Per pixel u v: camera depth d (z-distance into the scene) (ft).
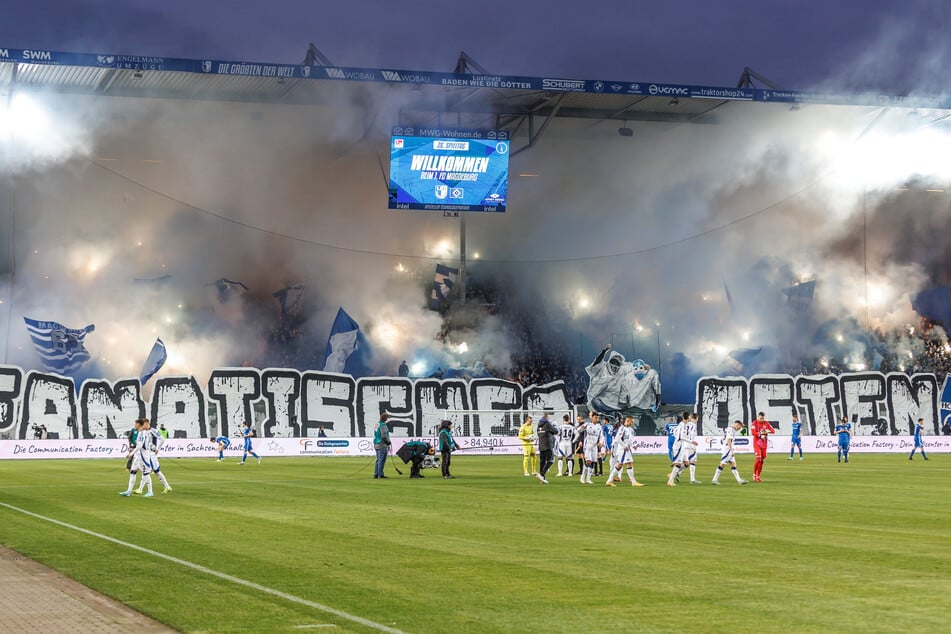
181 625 31.50
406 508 70.95
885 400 221.87
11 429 185.68
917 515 65.16
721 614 32.78
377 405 203.10
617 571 41.47
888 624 31.19
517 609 33.71
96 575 41.01
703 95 186.60
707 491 88.28
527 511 68.44
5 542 52.01
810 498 79.66
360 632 30.37
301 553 47.11
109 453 174.91
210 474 118.32
